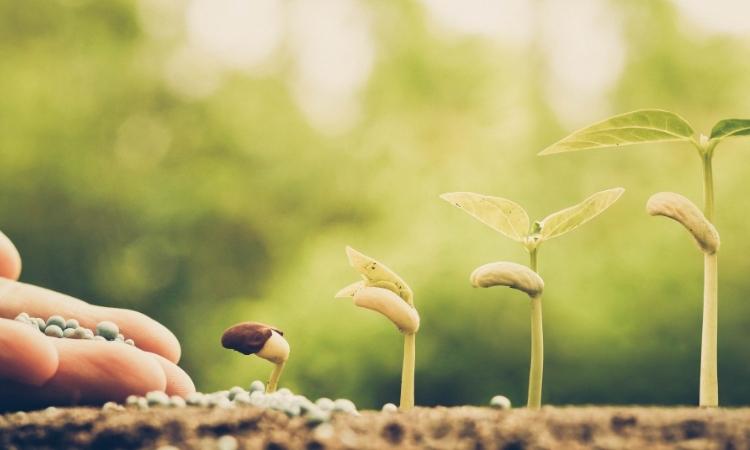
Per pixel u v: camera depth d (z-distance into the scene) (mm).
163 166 1378
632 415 400
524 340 1122
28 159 1324
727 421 394
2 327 451
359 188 1358
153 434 399
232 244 1351
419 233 1229
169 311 1326
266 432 397
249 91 1424
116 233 1331
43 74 1361
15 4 1371
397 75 1426
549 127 1338
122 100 1385
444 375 1132
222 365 1264
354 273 1241
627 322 1110
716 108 1334
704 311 429
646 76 1360
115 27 1417
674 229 1126
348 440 390
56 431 408
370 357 1159
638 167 1225
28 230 1320
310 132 1396
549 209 1257
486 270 425
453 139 1377
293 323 1217
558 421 396
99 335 504
